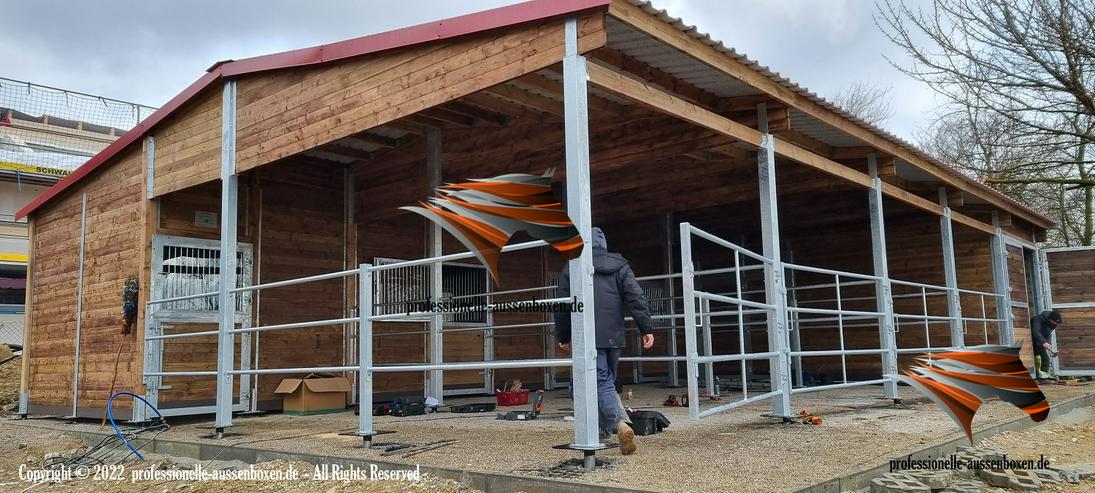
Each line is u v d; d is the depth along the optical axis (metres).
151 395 7.90
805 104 7.05
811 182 9.03
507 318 11.77
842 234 12.65
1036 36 10.44
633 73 5.96
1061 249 13.36
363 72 6.31
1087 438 6.76
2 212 20.73
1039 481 4.66
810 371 12.57
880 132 7.99
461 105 7.78
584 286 4.50
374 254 10.11
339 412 8.69
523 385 11.86
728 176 10.62
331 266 9.66
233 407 8.53
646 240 12.91
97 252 9.09
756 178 10.35
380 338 9.79
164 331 8.30
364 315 5.58
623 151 7.65
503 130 8.34
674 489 3.74
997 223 11.75
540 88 6.38
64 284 9.65
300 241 9.40
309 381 8.52
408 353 10.09
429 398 8.39
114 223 8.87
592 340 4.49
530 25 5.14
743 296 13.46
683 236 5.06
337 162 9.90
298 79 6.83
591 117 7.66
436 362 8.53
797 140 8.08
